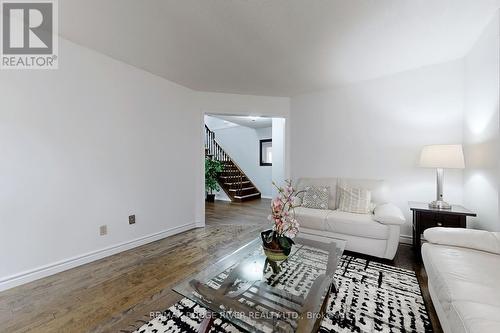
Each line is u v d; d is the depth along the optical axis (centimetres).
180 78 330
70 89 234
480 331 89
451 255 151
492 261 142
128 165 287
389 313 161
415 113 297
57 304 174
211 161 665
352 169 348
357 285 197
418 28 210
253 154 777
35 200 211
